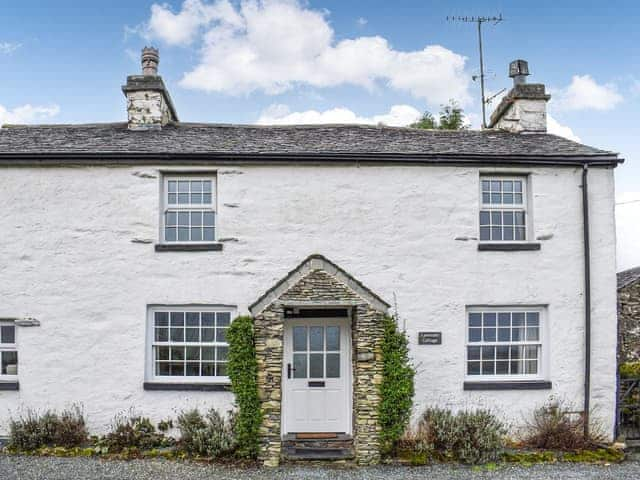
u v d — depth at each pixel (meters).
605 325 10.45
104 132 11.68
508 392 10.27
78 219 10.30
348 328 10.24
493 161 10.53
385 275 10.38
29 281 10.18
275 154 10.28
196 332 10.38
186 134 11.57
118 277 10.21
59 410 10.02
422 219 10.50
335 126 12.64
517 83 12.51
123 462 8.89
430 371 10.23
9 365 10.34
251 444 8.87
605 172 10.71
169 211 10.60
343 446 9.61
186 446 9.25
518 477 8.43
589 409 10.27
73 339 10.11
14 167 10.34
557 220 10.60
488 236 10.81
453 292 10.38
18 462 8.81
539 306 10.55
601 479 8.37
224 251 10.29
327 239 10.39
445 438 9.26
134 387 10.04
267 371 8.85
